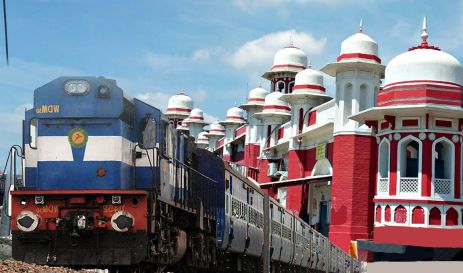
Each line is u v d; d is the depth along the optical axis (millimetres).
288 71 77062
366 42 50969
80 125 16125
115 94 16188
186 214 20062
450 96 40438
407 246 39219
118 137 16047
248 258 27438
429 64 40750
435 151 40969
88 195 15359
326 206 58219
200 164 22703
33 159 16266
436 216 40281
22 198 15469
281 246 30828
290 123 66750
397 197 41031
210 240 21828
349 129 50469
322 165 57188
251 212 26422
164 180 17406
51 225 15391
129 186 16531
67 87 16234
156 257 16453
